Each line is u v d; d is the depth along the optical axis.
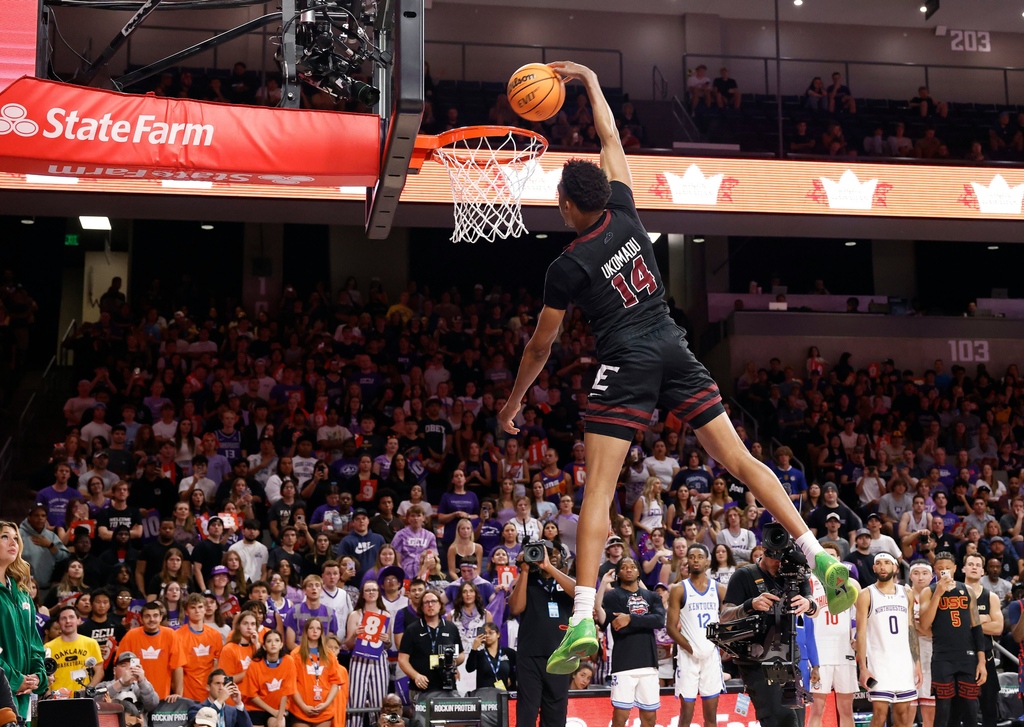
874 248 22.58
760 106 19.92
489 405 15.20
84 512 11.43
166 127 6.52
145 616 9.40
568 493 13.45
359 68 7.48
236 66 17.77
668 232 14.46
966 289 22.59
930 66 20.25
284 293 18.47
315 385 15.51
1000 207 14.70
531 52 20.91
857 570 11.83
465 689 9.45
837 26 21.97
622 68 21.06
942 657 10.02
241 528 11.62
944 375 19.44
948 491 15.71
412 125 6.07
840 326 19.73
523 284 21.69
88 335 16.50
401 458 13.30
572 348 17.95
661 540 12.01
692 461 13.88
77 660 8.91
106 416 14.44
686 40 21.31
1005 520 13.97
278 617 10.22
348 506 12.24
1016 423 18.11
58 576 10.80
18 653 5.45
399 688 9.88
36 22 7.00
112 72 18.39
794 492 14.04
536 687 7.51
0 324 17.06
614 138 3.52
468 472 14.18
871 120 20.06
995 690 10.55
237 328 17.11
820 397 17.22
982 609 10.50
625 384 2.98
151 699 8.75
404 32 6.03
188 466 13.31
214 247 20.70
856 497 15.25
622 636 9.03
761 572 7.30
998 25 22.30
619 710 8.95
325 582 10.61
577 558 2.90
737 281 21.95
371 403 15.47
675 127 18.52
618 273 3.07
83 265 20.78
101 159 6.40
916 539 13.16
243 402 15.01
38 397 16.62
